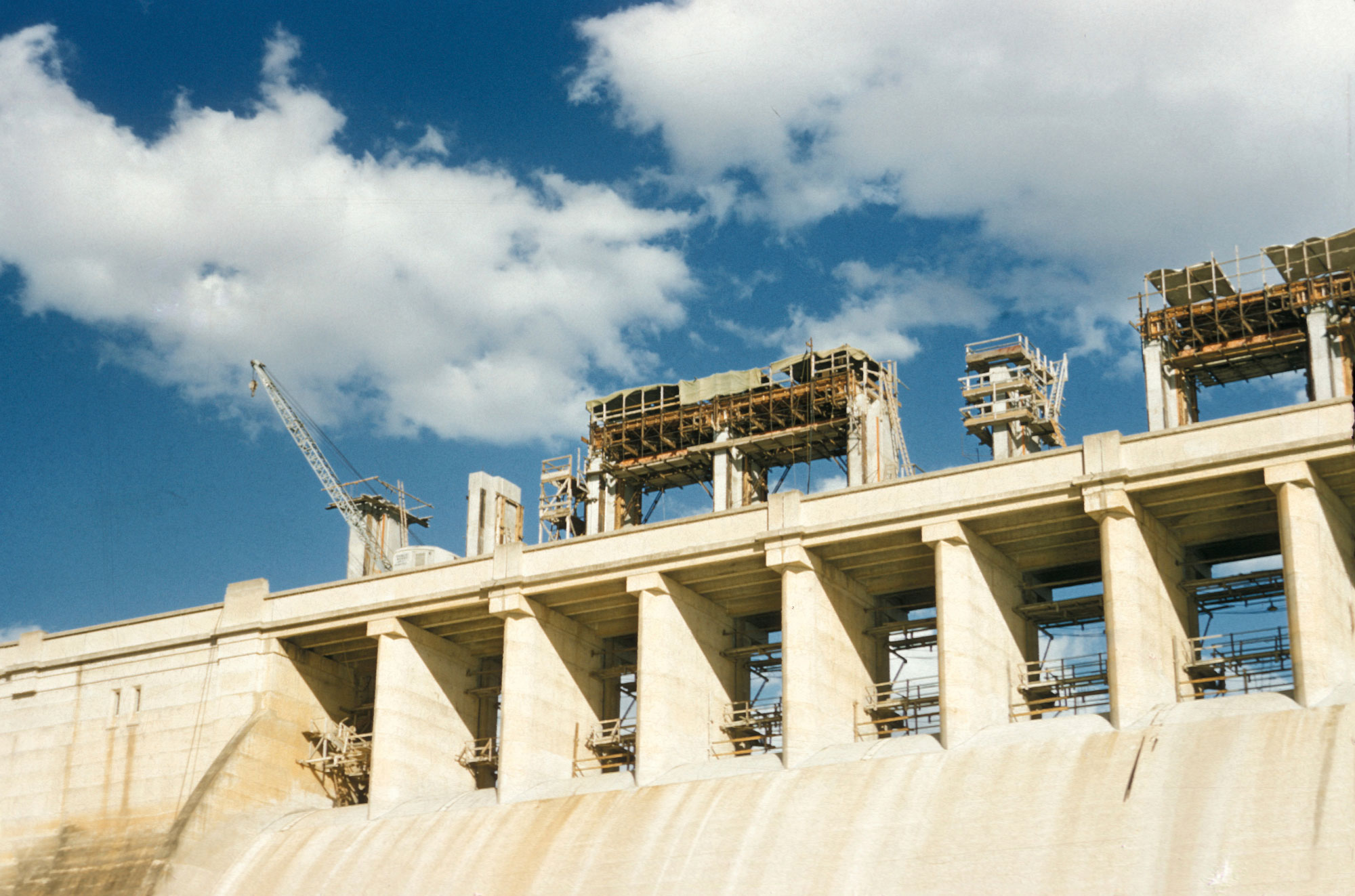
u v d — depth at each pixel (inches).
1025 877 2101.4
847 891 2220.7
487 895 2532.0
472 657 3302.2
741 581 2908.5
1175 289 3157.0
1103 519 2493.8
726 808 2509.8
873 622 2933.1
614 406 3782.0
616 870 2464.3
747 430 3656.5
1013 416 3294.8
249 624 3198.8
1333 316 2989.7
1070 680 2657.5
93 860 3083.2
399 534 4153.5
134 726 3228.3
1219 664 2561.5
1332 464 2379.4
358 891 2679.6
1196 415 3243.1
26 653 3410.4
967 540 2630.4
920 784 2385.6
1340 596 2399.1
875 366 3592.5
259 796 3051.2
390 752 3002.0
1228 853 1980.8
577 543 2950.3
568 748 3002.0
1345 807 1972.2
